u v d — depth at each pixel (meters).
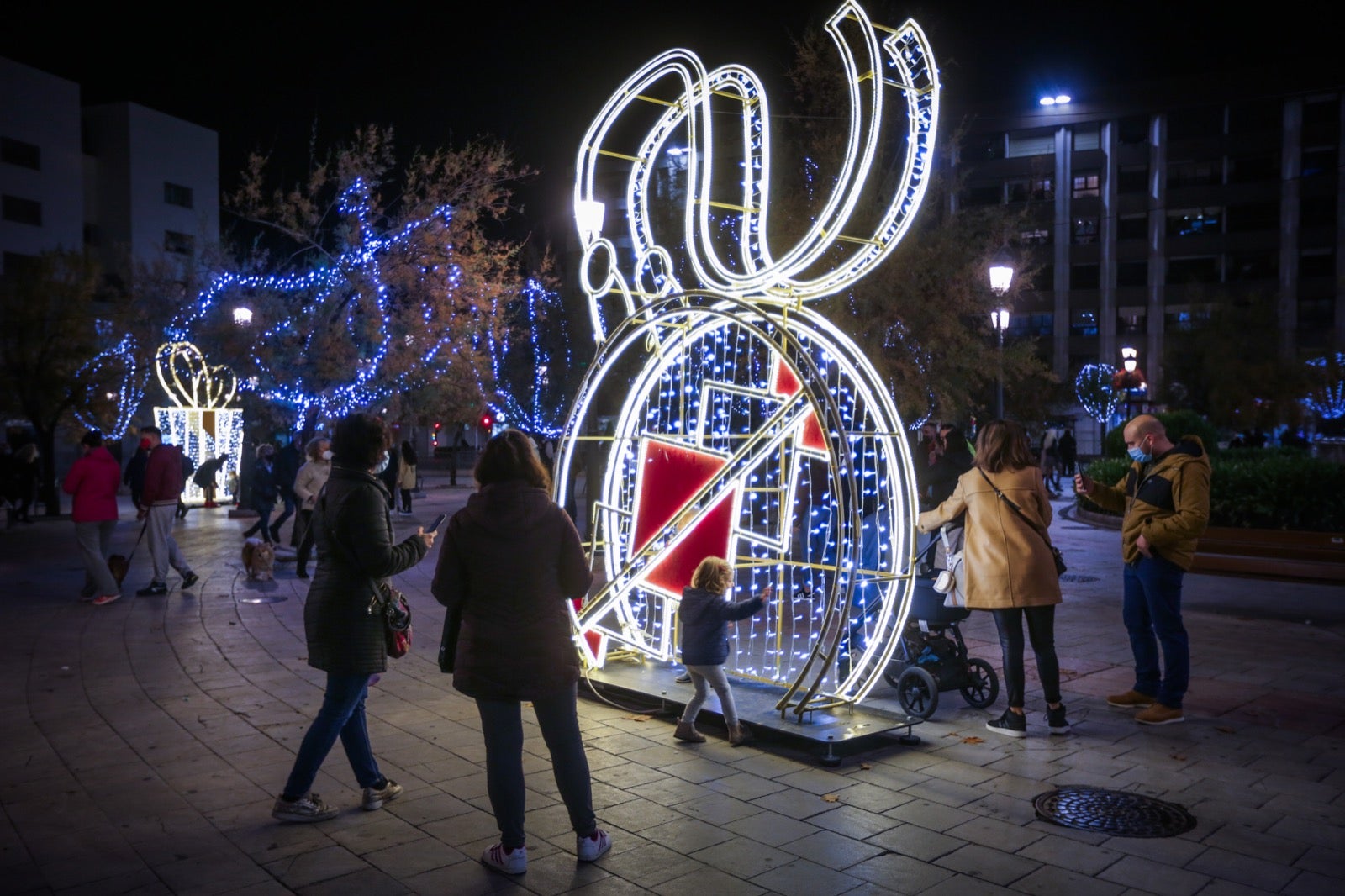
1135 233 55.00
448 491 26.61
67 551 13.98
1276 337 37.81
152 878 3.57
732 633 7.92
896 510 5.57
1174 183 54.38
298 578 11.07
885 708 5.83
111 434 27.30
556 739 3.70
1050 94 55.31
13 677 6.62
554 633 3.65
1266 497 11.09
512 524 3.61
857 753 5.03
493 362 24.72
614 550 6.82
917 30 5.73
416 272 21.59
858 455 6.88
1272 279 52.56
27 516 18.66
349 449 4.08
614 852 3.81
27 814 4.20
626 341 6.43
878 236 5.73
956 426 7.41
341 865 3.69
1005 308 15.27
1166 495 5.57
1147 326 54.56
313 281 21.77
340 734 4.23
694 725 5.31
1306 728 5.47
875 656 6.31
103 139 40.16
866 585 6.24
